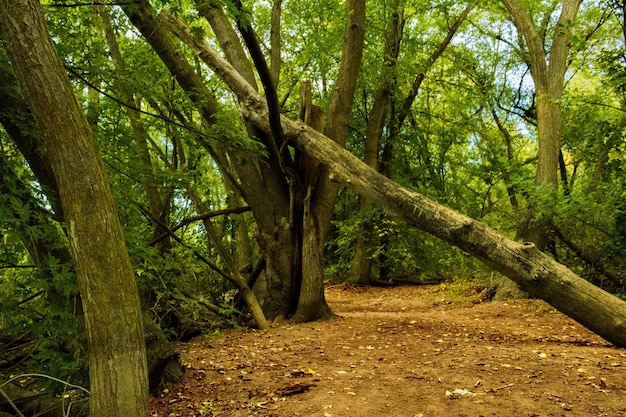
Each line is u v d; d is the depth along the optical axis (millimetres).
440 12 18141
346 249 19672
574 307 6328
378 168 19406
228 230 12273
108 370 2980
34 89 2943
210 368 5926
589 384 4613
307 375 5484
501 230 12516
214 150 10039
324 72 16844
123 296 3047
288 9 16297
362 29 10281
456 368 5391
